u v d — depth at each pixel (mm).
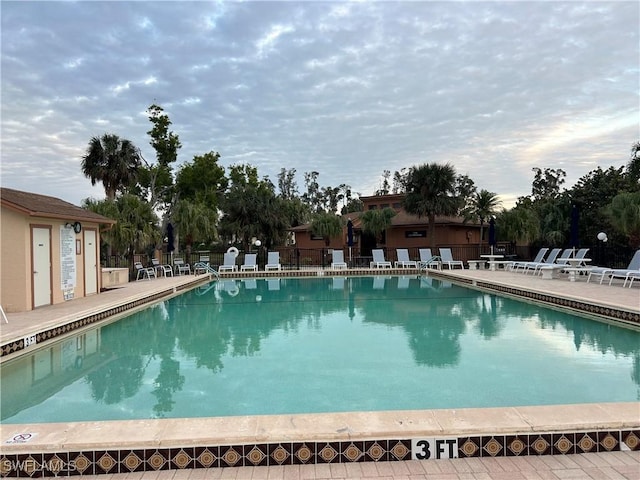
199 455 3238
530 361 6332
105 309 9953
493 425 3367
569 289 11555
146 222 19594
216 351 7293
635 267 12438
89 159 27031
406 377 5703
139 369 6359
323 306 11875
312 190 68375
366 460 3285
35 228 10109
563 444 3354
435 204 23141
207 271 20375
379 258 22156
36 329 7500
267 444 3256
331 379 5684
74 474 3184
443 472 3104
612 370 5879
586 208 24203
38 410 4887
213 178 37938
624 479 2963
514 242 25219
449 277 17812
